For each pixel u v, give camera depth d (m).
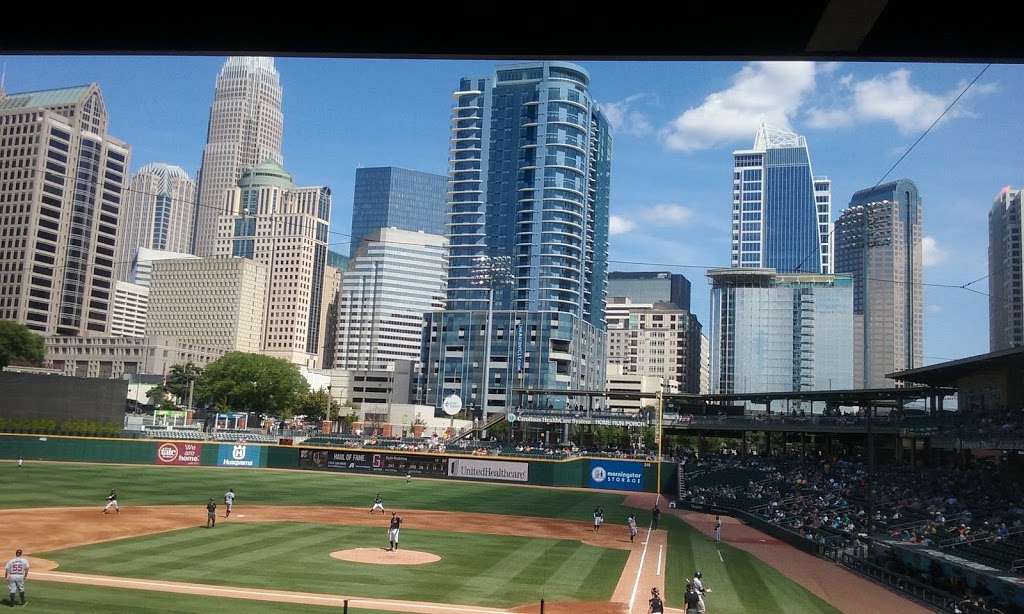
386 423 194.38
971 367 73.94
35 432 100.50
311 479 95.19
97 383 105.94
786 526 65.12
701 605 32.59
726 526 71.62
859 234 139.50
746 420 106.75
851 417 95.06
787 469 94.12
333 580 38.03
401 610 32.81
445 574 41.22
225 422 149.00
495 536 56.94
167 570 38.75
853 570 49.66
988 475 70.25
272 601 32.91
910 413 91.19
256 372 169.00
